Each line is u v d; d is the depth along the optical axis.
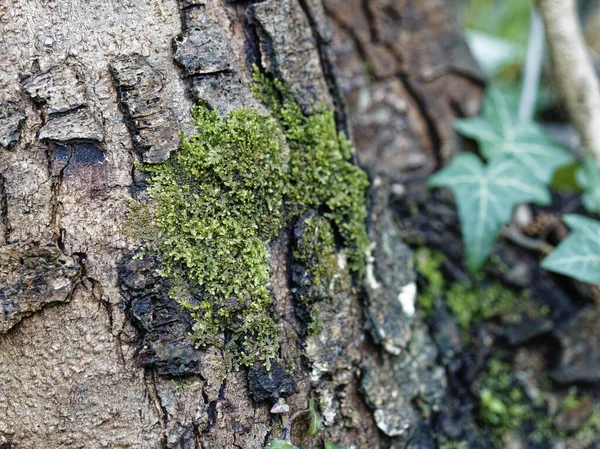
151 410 0.31
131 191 0.31
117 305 0.31
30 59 0.30
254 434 0.32
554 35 0.42
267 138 0.32
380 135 0.42
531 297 0.42
